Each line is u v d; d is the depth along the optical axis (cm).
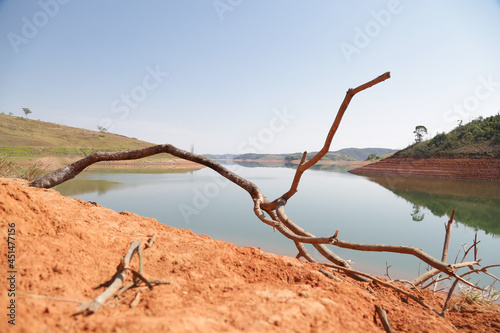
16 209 209
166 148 490
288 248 861
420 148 6156
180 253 256
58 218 231
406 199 2308
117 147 8138
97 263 200
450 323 231
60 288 160
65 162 4375
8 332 108
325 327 154
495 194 2819
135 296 173
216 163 474
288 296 183
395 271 682
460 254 903
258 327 140
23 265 168
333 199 2136
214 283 205
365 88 254
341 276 284
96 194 1866
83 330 124
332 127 289
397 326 193
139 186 2434
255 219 1274
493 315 265
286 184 3166
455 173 4769
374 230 1198
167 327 123
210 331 130
